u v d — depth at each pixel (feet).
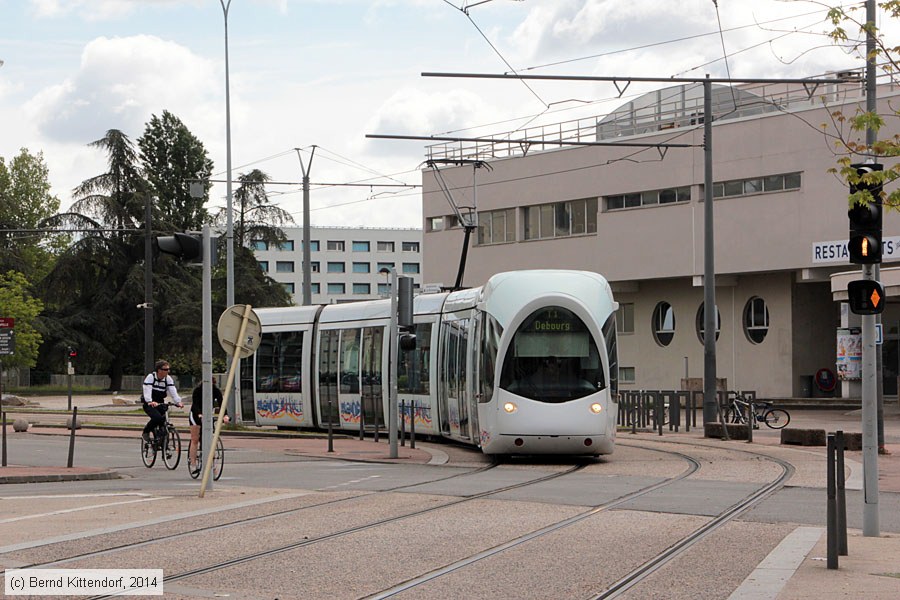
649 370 185.68
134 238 246.68
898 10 45.16
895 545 39.81
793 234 160.66
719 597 30.76
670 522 45.85
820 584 32.32
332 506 52.01
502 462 78.89
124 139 250.57
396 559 37.14
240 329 59.06
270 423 119.96
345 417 110.01
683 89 177.78
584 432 76.13
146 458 78.59
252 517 48.08
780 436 100.68
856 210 41.93
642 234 178.29
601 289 79.97
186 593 31.53
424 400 97.76
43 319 240.94
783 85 166.50
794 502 53.06
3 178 321.73
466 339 86.12
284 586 32.60
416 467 75.82
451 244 206.59
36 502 55.06
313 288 506.48
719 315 175.73
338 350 111.34
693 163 171.42
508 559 37.11
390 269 85.20
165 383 78.28
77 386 294.46
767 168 163.12
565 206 189.88
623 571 34.81
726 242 168.14
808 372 169.17
